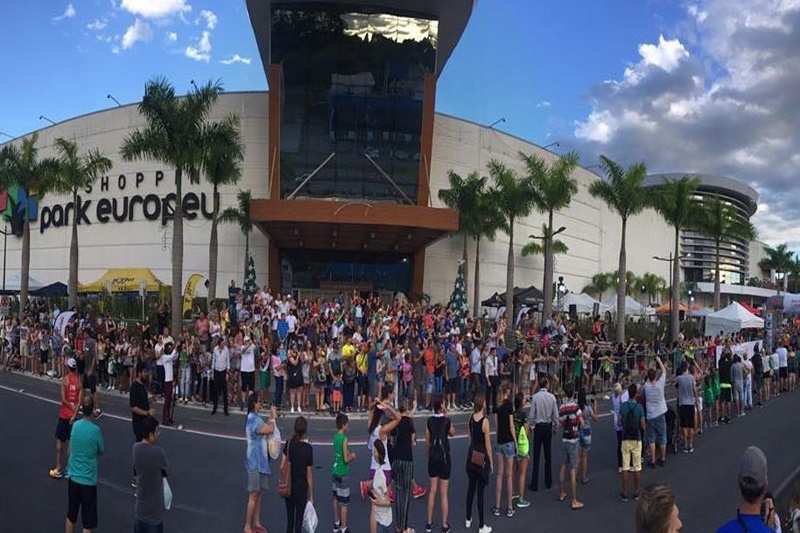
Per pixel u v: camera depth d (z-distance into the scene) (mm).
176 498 8477
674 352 22391
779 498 8570
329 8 35719
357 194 35906
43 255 51469
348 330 20781
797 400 19625
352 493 9102
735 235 41875
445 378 16984
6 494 8383
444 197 40500
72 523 6641
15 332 23812
